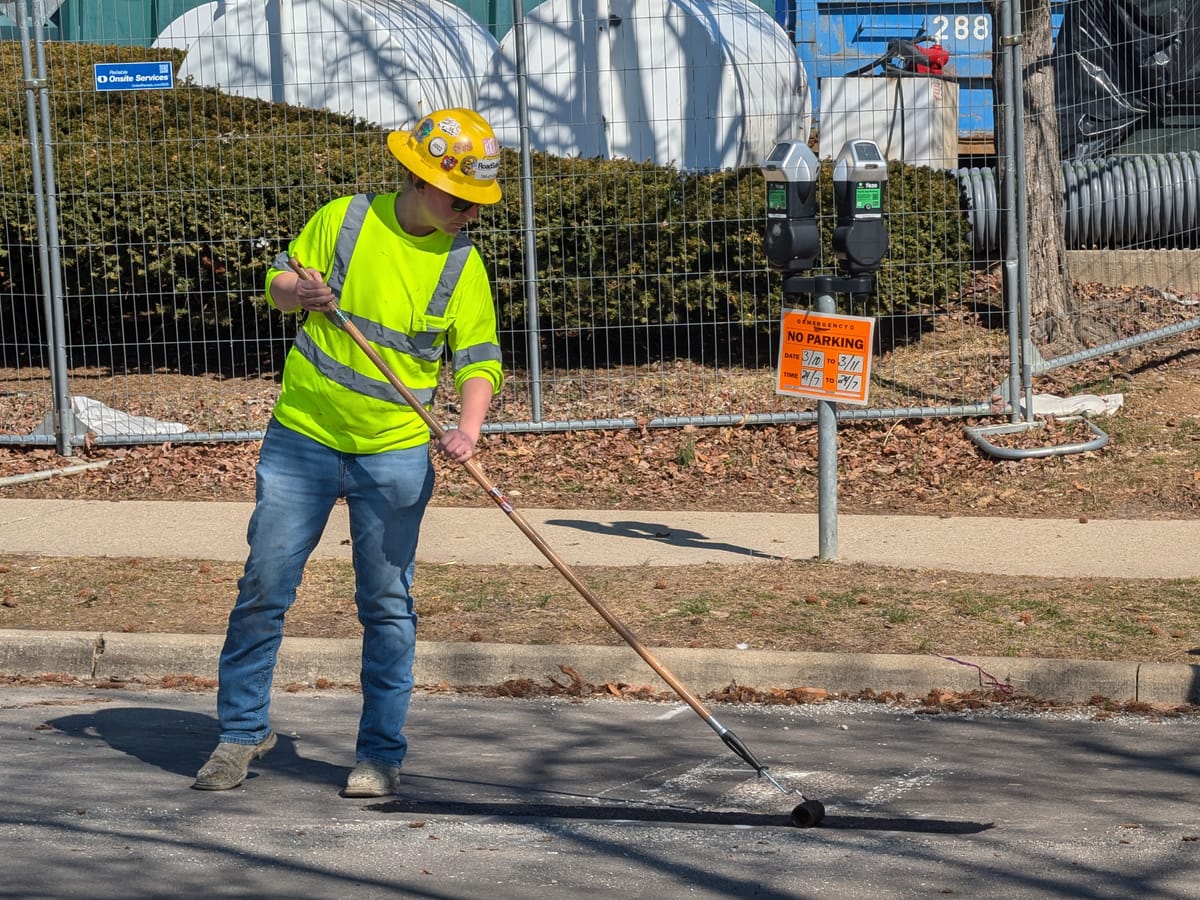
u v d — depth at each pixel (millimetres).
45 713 7660
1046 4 14617
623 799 6312
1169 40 17906
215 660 8359
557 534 11008
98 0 20016
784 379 9914
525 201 13164
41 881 5332
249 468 13008
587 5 17203
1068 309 14922
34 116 13109
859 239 9516
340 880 5363
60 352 13227
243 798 6309
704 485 12453
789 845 5727
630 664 8070
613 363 15234
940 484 12203
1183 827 5887
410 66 17094
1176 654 7930
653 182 14578
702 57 17016
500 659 8148
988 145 19500
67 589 9438
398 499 6227
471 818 6059
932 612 8719
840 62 19609
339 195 14656
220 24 17609
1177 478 11953
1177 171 16484
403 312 6148
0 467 12977
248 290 14664
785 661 7973
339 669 8273
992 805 6191
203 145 14875
